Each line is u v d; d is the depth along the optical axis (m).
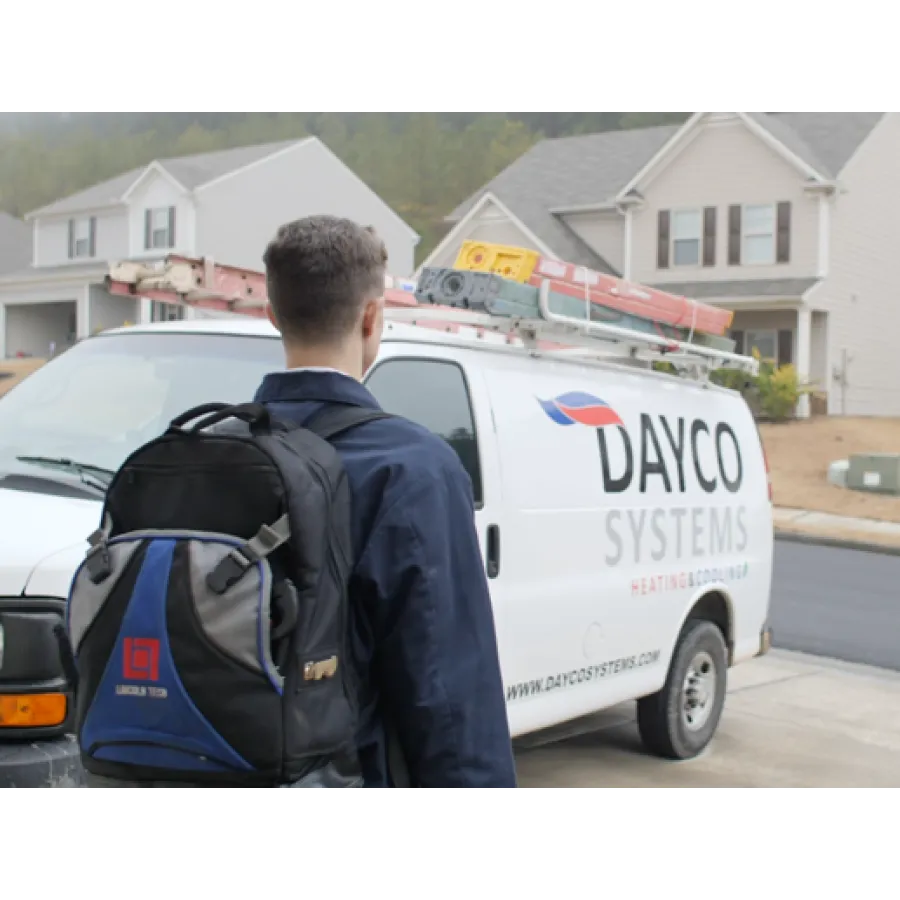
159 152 85.50
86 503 3.89
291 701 1.95
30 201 81.25
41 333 45.19
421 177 91.19
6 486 3.99
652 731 6.44
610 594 5.59
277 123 89.19
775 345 30.42
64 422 4.40
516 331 5.37
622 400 5.94
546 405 5.31
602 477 5.60
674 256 31.05
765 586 7.23
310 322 2.24
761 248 30.05
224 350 4.58
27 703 3.39
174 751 1.94
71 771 3.38
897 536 17.95
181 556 1.96
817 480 22.39
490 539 4.82
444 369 4.80
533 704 5.07
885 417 29.16
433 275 5.41
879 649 10.20
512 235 33.12
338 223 2.27
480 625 2.14
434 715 2.06
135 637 1.96
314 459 2.05
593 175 34.41
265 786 1.95
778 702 8.25
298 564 1.97
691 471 6.43
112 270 5.24
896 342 33.72
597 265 32.12
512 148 91.94
